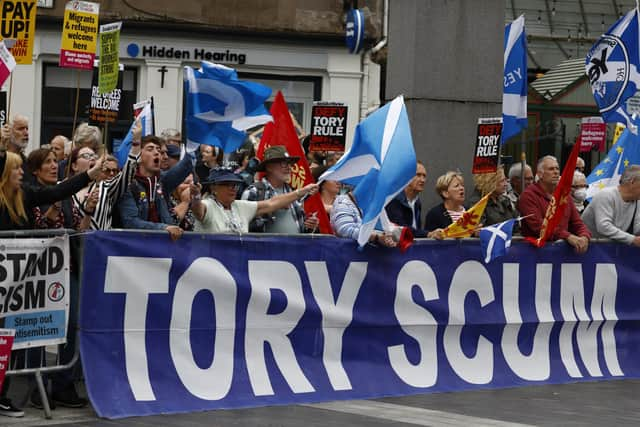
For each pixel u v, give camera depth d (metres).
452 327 8.46
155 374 7.15
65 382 7.11
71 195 7.17
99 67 9.24
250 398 7.43
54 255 6.90
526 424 7.04
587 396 8.27
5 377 6.88
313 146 10.59
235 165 10.78
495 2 10.34
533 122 20.36
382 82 19.55
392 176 7.88
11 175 6.94
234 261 7.49
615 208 9.47
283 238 7.69
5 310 6.73
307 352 7.81
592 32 22.73
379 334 8.12
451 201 9.17
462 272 8.52
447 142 10.27
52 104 18.11
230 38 18.66
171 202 8.07
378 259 8.11
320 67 18.97
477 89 10.34
